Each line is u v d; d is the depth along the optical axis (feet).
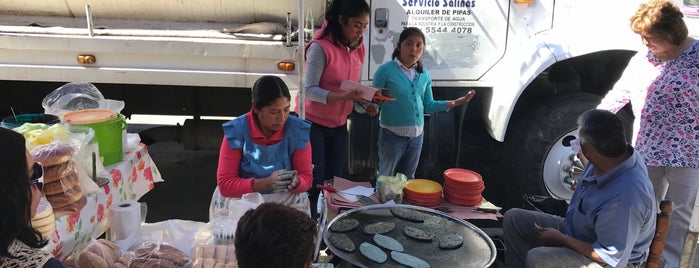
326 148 10.20
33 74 10.88
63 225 6.24
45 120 7.78
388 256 6.56
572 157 11.71
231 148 7.45
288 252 4.01
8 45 10.65
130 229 6.82
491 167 13.12
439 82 11.49
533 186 11.85
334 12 9.22
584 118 7.09
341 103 9.77
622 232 6.82
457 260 6.57
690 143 8.50
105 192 7.36
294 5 11.87
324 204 8.24
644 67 8.86
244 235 4.13
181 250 6.57
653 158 8.71
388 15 10.90
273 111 7.09
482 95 12.05
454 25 11.14
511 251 8.78
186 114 12.73
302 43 9.15
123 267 5.92
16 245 4.40
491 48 11.39
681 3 11.32
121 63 10.93
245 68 10.94
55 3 12.00
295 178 7.22
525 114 11.94
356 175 12.11
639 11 8.41
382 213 7.78
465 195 8.48
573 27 11.37
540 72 10.84
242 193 7.25
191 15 12.29
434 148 11.90
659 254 7.25
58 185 6.14
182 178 14.51
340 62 9.48
